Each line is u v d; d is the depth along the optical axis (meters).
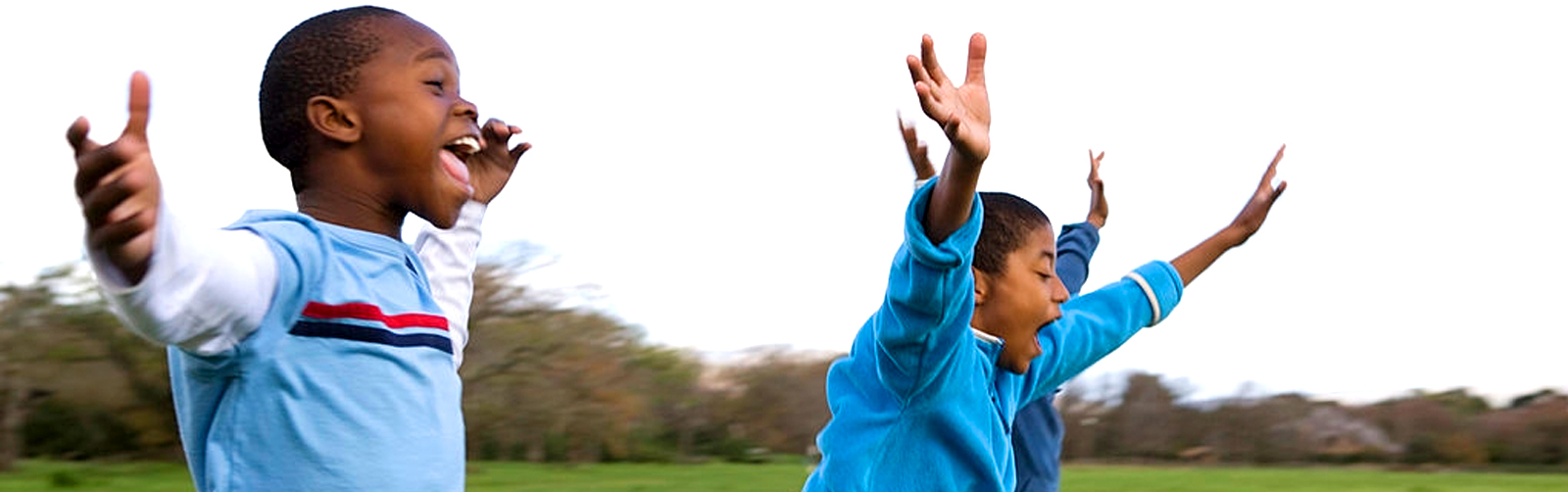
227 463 2.43
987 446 3.94
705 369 43.94
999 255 4.12
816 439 4.10
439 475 2.62
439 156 2.71
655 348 41.22
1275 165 5.21
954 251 3.26
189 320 2.20
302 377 2.46
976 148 2.97
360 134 2.65
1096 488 30.78
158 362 34.47
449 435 2.68
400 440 2.56
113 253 1.96
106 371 35.25
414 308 2.68
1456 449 41.94
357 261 2.60
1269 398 42.78
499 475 35.97
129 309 2.08
